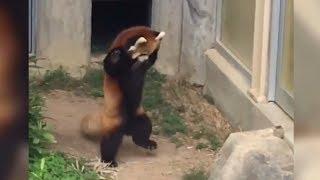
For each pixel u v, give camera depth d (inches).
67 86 288.7
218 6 286.4
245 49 254.8
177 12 299.9
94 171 206.8
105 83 215.9
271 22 223.6
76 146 226.8
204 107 274.5
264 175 181.6
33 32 298.8
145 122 225.1
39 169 187.6
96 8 360.2
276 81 225.9
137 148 234.7
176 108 271.0
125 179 206.7
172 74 304.2
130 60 211.3
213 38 290.8
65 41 297.7
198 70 292.8
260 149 186.4
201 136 245.6
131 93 216.1
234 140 192.5
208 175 209.2
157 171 215.0
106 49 325.7
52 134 221.0
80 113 261.1
